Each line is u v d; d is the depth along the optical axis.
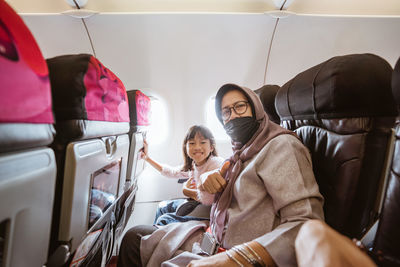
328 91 0.75
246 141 1.04
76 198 0.63
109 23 2.10
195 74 2.45
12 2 1.96
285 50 2.40
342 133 0.75
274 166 0.83
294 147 0.86
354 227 0.72
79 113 0.62
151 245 1.13
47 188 0.51
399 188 0.53
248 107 1.02
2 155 0.37
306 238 0.48
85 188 0.69
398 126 0.57
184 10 2.08
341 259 0.41
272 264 0.62
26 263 0.47
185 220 1.42
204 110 2.58
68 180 0.60
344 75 0.70
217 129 2.66
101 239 1.00
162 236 1.15
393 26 2.28
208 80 2.49
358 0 2.09
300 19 2.17
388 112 0.67
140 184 2.59
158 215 2.04
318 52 2.46
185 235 1.08
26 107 0.42
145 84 2.47
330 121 0.80
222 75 2.48
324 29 2.27
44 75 0.48
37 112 0.45
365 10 2.14
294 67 2.54
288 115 1.14
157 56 2.34
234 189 0.94
